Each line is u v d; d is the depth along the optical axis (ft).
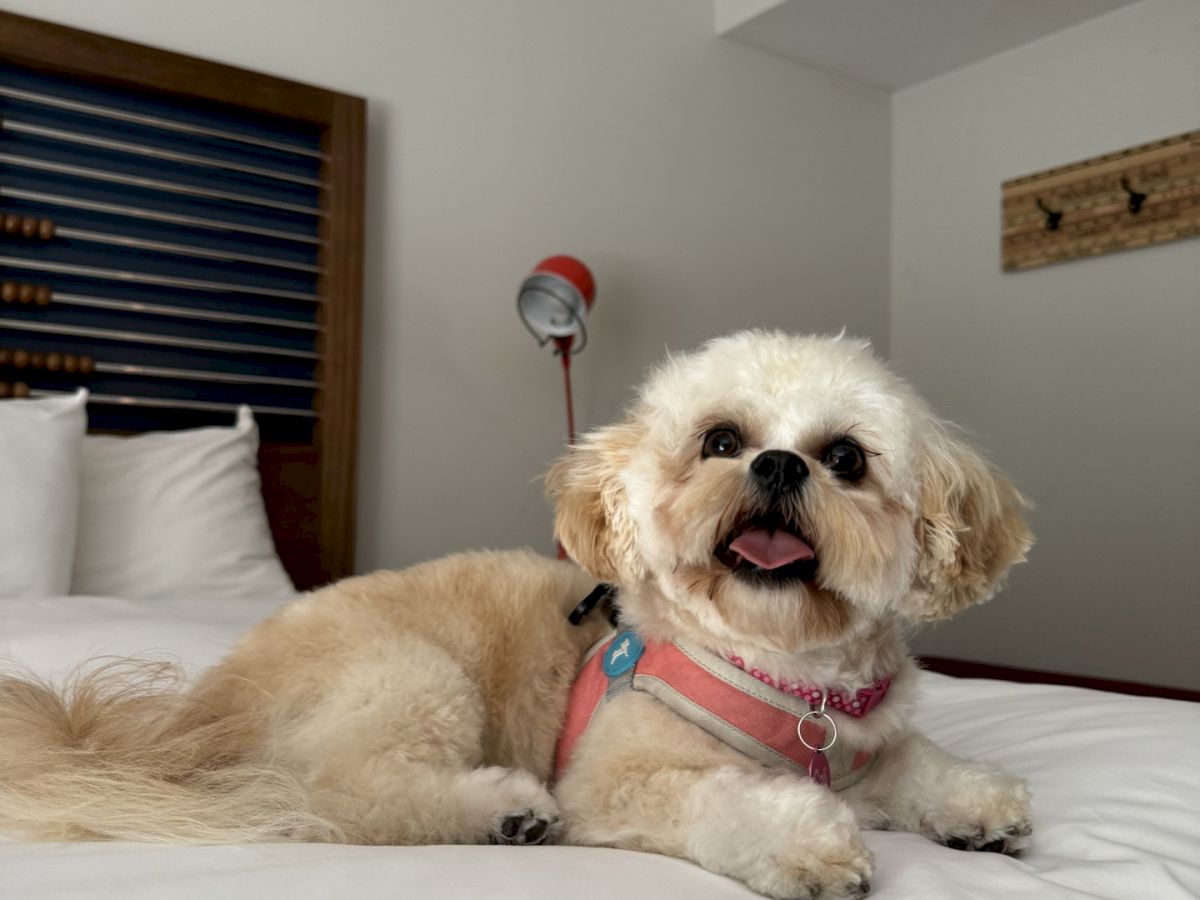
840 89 14.61
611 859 2.90
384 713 3.65
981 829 3.43
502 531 11.21
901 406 3.85
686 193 12.94
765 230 13.69
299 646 3.89
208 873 2.37
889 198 15.08
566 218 11.85
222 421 9.65
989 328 13.83
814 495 3.51
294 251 10.03
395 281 10.65
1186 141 11.74
